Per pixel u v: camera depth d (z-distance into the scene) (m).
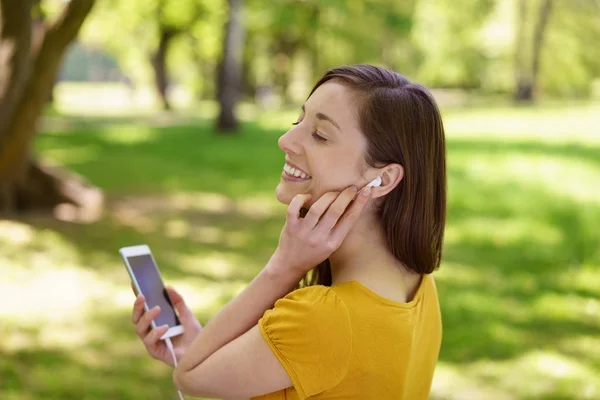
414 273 1.51
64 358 5.29
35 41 8.51
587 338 6.30
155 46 37.44
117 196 12.29
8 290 6.92
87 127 26.05
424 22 42.97
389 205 1.46
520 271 8.48
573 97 48.09
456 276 8.16
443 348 5.90
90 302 6.72
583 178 15.50
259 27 31.59
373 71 1.48
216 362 1.42
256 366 1.37
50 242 8.79
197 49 36.97
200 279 7.71
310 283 1.68
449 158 18.36
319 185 1.44
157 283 1.77
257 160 17.98
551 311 7.00
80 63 81.44
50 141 20.78
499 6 45.72
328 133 1.43
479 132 25.73
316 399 1.36
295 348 1.34
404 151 1.43
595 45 45.50
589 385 5.25
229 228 10.46
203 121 30.95
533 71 43.81
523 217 11.58
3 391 4.60
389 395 1.37
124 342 5.73
